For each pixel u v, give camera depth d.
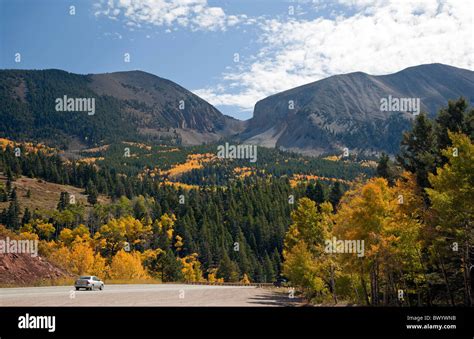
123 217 155.00
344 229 33.22
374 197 30.41
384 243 29.45
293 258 47.31
